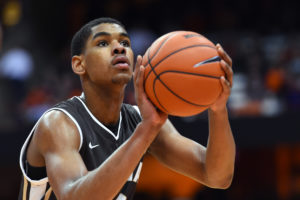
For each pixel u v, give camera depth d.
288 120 10.72
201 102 3.59
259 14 17.19
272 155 13.22
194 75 3.50
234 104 12.15
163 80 3.54
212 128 4.00
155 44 3.77
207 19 17.59
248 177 13.42
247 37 15.79
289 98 12.11
